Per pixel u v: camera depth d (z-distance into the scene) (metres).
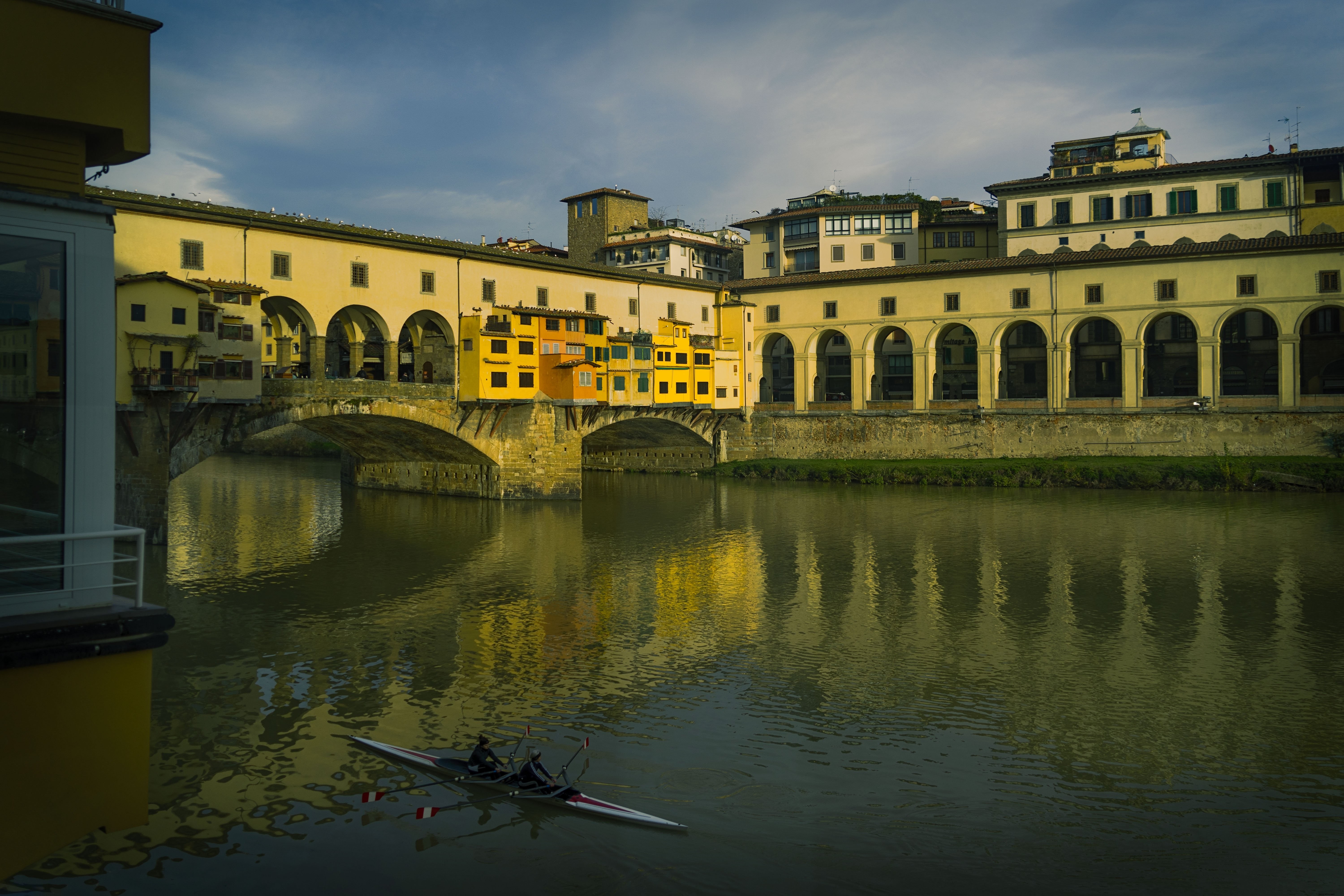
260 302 46.69
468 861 16.38
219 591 36.44
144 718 11.83
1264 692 24.45
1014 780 19.52
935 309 74.44
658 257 100.19
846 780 19.52
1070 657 27.66
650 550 45.56
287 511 59.84
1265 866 16.16
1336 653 27.53
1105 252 66.75
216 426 46.47
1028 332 81.81
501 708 23.62
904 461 73.38
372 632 30.58
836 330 79.06
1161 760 20.44
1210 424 63.72
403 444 65.81
